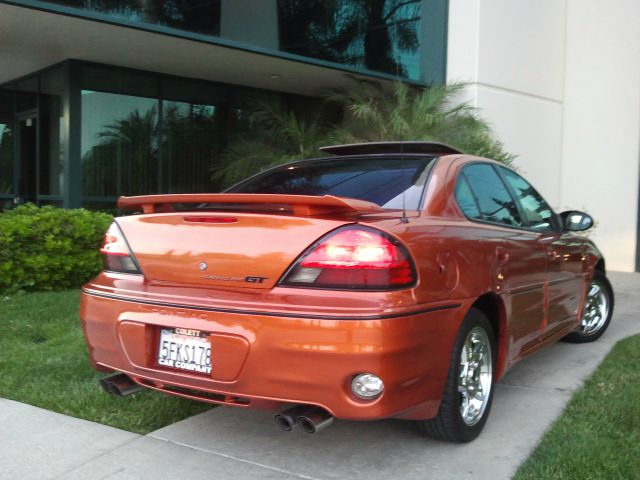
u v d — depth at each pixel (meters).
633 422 3.44
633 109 11.33
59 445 3.31
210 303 2.85
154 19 9.43
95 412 3.71
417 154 3.83
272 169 4.24
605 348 5.42
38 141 10.95
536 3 11.56
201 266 2.99
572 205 12.21
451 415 3.12
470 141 9.46
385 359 2.61
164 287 3.09
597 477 2.82
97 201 10.18
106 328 3.18
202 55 9.39
